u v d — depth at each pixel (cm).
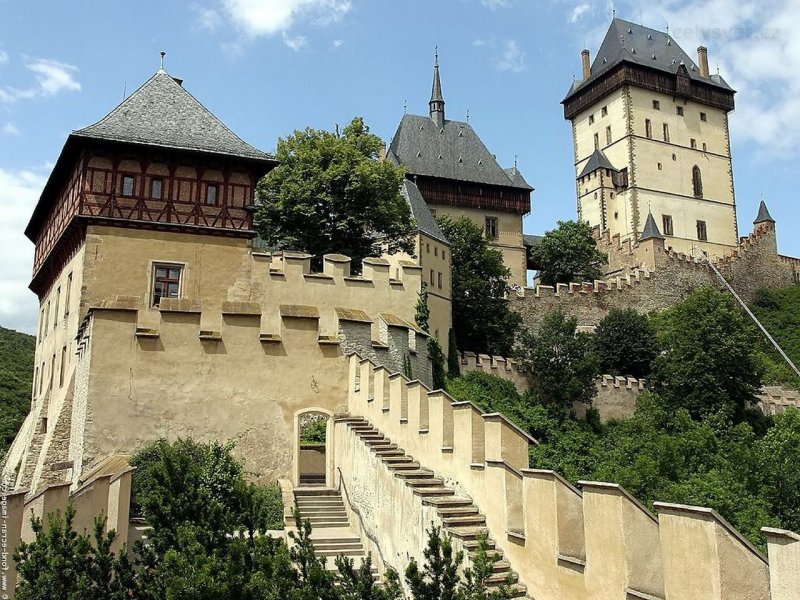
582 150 9806
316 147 4441
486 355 5266
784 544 895
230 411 2597
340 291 3488
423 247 4959
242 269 3353
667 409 5347
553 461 4412
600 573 1198
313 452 3011
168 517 1219
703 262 7912
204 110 3581
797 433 4091
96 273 3148
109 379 2492
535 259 8244
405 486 1781
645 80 9256
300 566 1093
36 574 1084
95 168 3228
